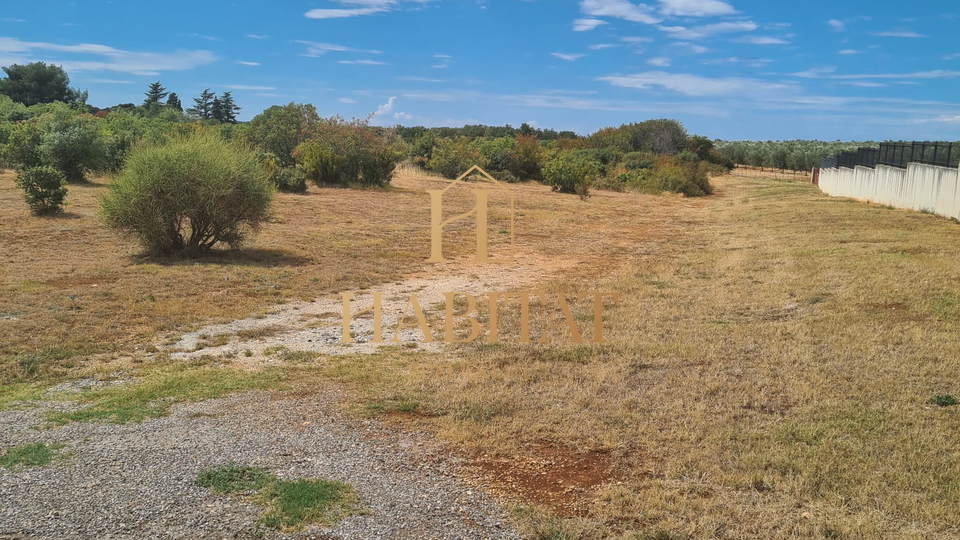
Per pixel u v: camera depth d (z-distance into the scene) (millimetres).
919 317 8273
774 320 8695
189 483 4406
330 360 7387
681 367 6918
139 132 39656
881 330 7797
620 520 4020
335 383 6590
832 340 7547
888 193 24375
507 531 3893
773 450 4816
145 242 13117
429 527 3920
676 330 8359
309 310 9844
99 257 12961
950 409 5500
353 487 4406
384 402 6031
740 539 3783
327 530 3865
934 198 20031
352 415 5730
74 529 3818
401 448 5062
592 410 5773
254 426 5465
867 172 27250
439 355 7609
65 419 5578
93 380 6688
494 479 4570
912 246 13516
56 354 7367
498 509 4152
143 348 7781
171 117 74625
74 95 86500
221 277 11594
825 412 5523
